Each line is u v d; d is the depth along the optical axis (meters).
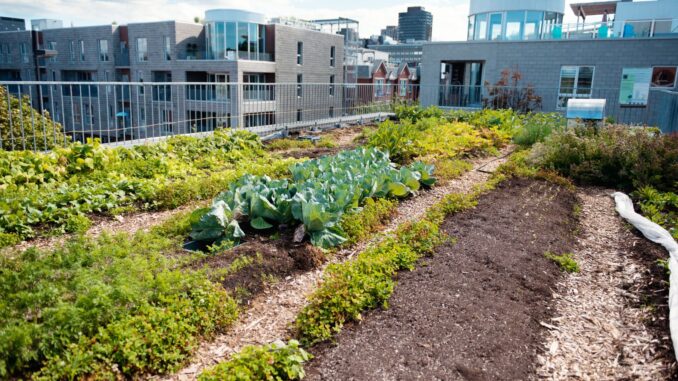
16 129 11.74
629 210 6.48
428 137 10.81
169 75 37.16
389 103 18.31
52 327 3.03
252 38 35.81
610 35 22.86
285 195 5.61
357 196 5.95
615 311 4.07
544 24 22.42
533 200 6.91
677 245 5.07
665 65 18.72
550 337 3.63
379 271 4.23
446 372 3.07
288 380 2.95
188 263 4.34
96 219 5.65
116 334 3.08
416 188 7.12
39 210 5.45
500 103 19.95
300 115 14.54
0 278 3.56
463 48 22.02
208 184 6.84
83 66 41.50
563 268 4.82
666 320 3.72
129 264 3.99
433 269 4.45
